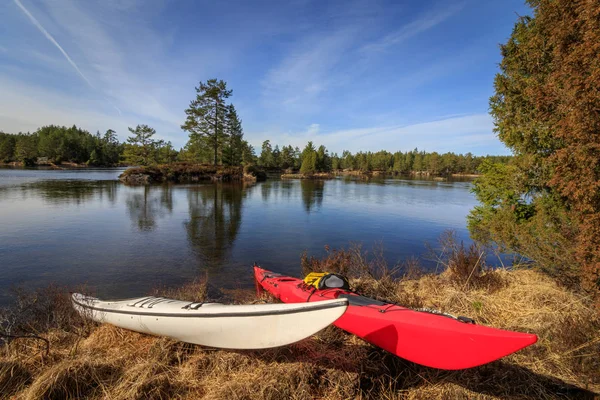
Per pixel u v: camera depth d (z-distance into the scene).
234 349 3.53
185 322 3.56
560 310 4.50
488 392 3.17
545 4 5.86
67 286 6.61
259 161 91.38
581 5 4.48
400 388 3.28
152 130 57.50
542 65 6.52
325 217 16.45
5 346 3.54
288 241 11.20
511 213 7.57
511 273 6.20
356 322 3.75
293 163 96.69
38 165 79.06
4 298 5.87
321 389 3.08
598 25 4.16
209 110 49.00
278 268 8.27
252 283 7.09
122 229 12.35
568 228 5.30
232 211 17.69
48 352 3.31
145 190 28.00
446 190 36.28
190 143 58.69
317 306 3.01
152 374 3.08
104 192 24.92
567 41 4.98
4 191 23.03
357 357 3.42
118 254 9.09
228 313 3.37
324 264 6.90
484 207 9.11
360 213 18.02
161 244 10.30
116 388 2.91
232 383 2.97
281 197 25.73
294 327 3.12
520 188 7.34
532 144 6.82
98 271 7.66
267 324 3.23
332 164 114.25
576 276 4.92
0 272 7.44
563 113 4.84
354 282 5.73
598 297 4.09
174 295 5.75
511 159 8.21
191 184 36.81
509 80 7.18
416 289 5.79
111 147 104.00
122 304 4.27
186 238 11.23
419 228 14.05
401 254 9.92
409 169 116.62
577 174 4.20
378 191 33.56
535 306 4.70
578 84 4.11
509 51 7.33
